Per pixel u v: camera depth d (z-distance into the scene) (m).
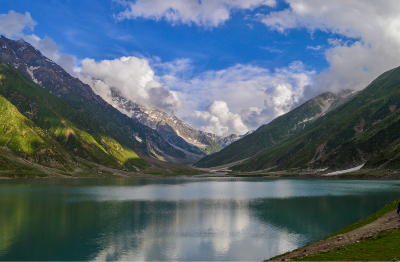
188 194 141.25
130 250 52.91
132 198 123.25
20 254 50.69
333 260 27.30
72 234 63.19
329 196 120.25
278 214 84.44
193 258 48.69
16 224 71.75
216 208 96.31
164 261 47.44
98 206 99.81
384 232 37.53
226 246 54.81
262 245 55.38
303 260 30.05
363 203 98.38
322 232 63.44
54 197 121.94
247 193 143.38
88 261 47.56
